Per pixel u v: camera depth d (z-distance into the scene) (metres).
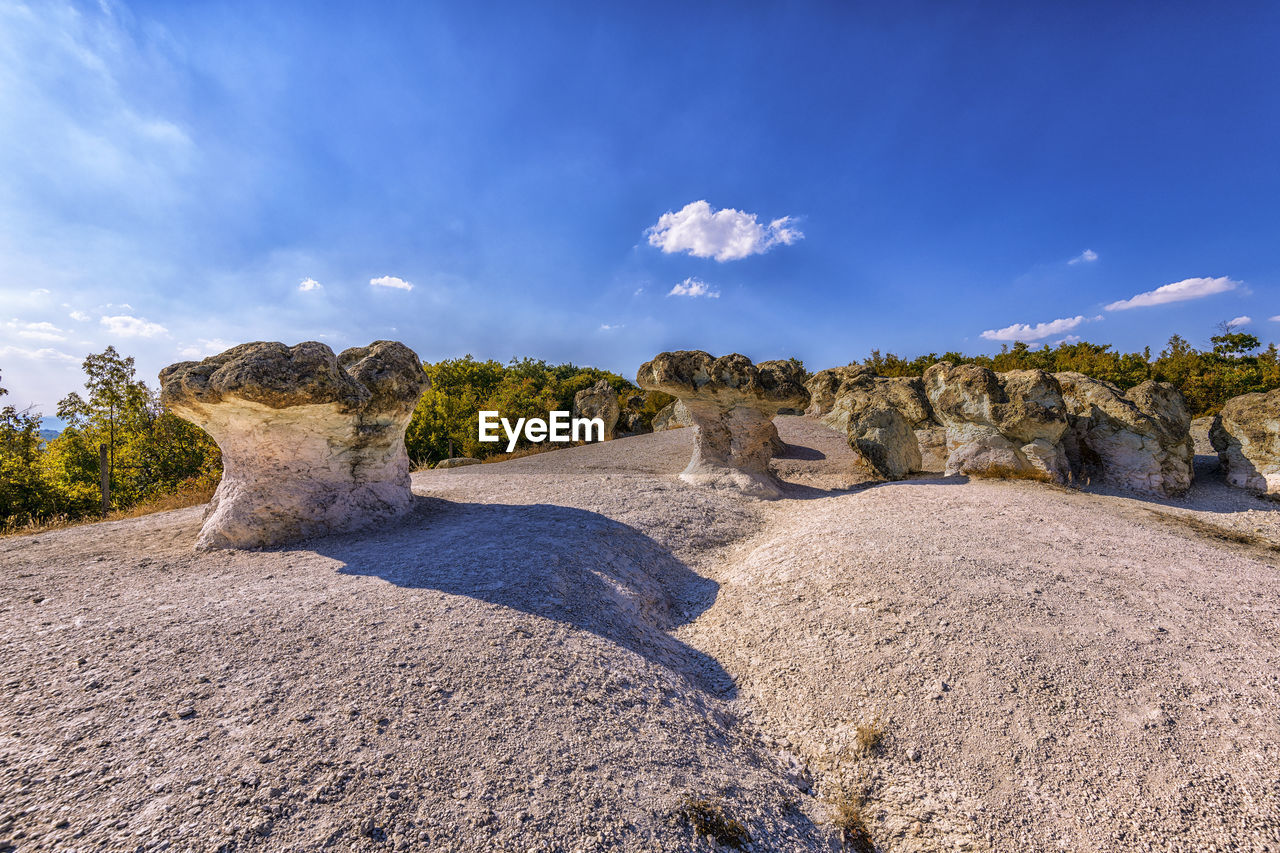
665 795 2.52
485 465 14.82
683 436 16.58
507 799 2.31
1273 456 8.96
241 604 4.02
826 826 2.73
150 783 2.20
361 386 6.39
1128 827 2.60
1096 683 3.46
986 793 2.85
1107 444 9.19
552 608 4.11
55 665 3.10
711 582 5.66
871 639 4.06
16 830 1.94
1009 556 5.22
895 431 10.66
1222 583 4.77
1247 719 3.14
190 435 19.11
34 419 16.20
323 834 2.02
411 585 4.41
